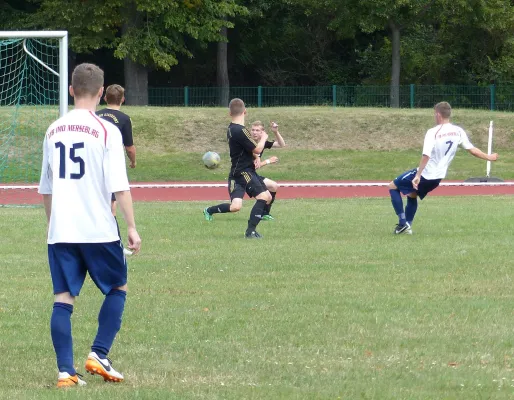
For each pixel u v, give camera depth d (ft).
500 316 77.77
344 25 476.54
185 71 540.52
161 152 306.14
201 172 284.41
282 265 105.19
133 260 108.88
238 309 80.64
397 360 63.05
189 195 221.46
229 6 460.96
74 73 56.70
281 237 131.95
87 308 81.05
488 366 61.62
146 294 87.61
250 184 135.44
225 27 501.56
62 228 55.11
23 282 94.63
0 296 86.84
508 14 472.85
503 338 69.77
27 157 266.36
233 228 142.72
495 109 422.00
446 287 91.61
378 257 111.55
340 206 185.57
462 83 511.40
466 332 71.72
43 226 144.46
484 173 285.23
